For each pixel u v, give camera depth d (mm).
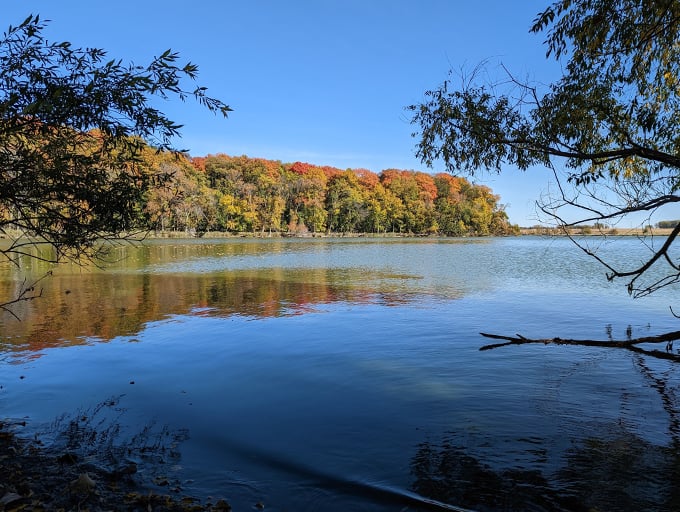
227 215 88375
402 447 4566
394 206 113250
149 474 4039
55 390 6328
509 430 4941
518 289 17016
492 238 106500
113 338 9422
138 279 20250
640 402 5750
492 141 5359
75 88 3996
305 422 5230
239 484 3877
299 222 101625
